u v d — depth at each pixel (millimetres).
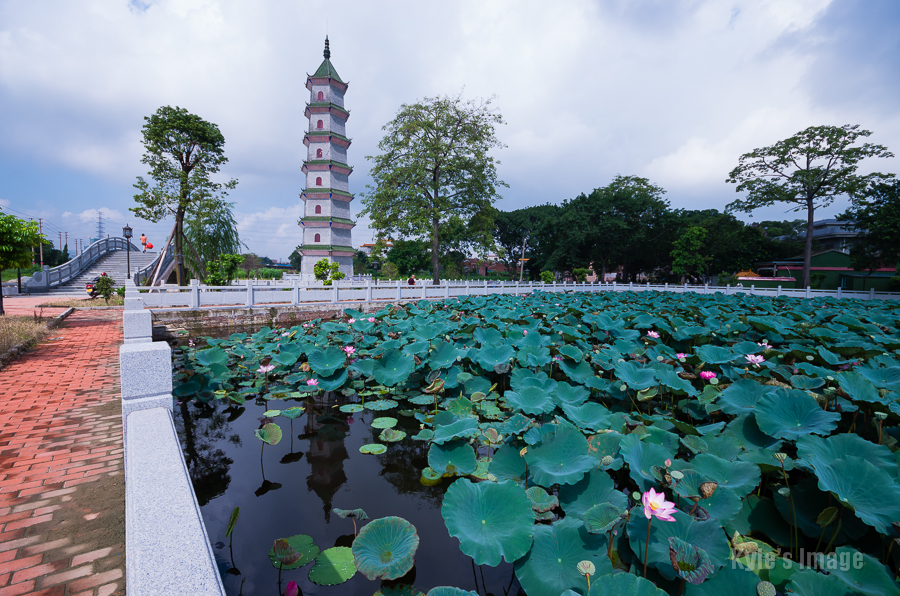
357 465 3809
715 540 1922
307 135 30094
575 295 18594
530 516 2203
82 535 2484
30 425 4109
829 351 5438
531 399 3744
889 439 2984
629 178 41469
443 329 7184
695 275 41125
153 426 2570
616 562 2174
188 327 12227
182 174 19109
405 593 2232
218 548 2609
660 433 3061
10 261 10164
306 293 15367
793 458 3014
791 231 48844
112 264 28844
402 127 25719
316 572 2342
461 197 27938
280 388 6012
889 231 25453
